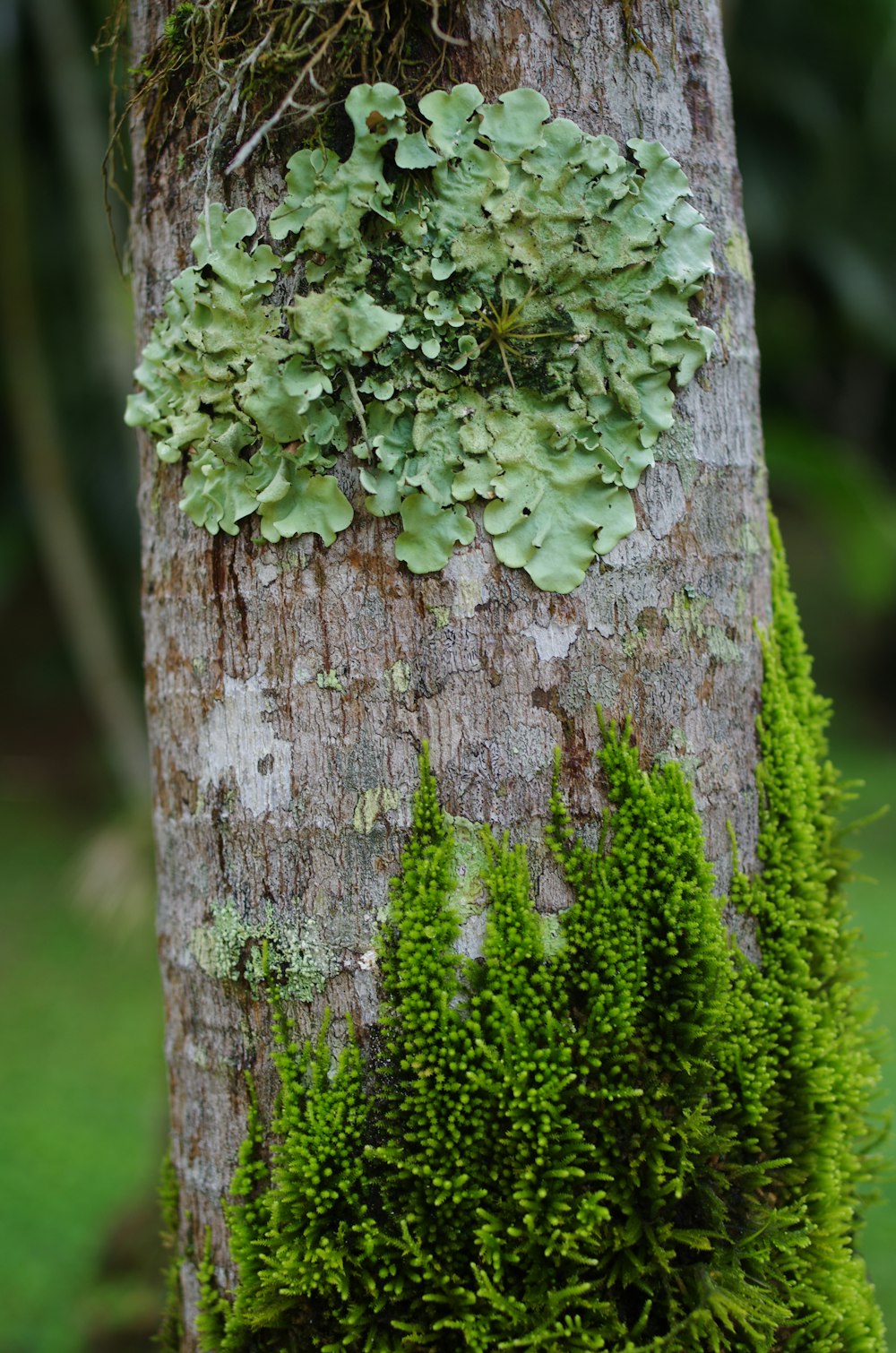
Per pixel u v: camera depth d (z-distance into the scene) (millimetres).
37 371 3758
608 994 1021
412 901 1024
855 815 4656
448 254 1018
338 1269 1016
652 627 1037
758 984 1050
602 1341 1010
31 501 4090
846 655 6418
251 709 1038
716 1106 1040
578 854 1028
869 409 4668
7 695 6012
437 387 1021
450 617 1024
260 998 1039
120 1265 1857
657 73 1039
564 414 1024
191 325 1036
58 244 3891
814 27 3139
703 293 1044
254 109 1031
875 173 3410
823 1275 1047
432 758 1025
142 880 2834
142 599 1083
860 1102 1070
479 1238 1012
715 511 1050
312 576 1029
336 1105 1023
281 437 1026
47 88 3562
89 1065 2859
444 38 1010
